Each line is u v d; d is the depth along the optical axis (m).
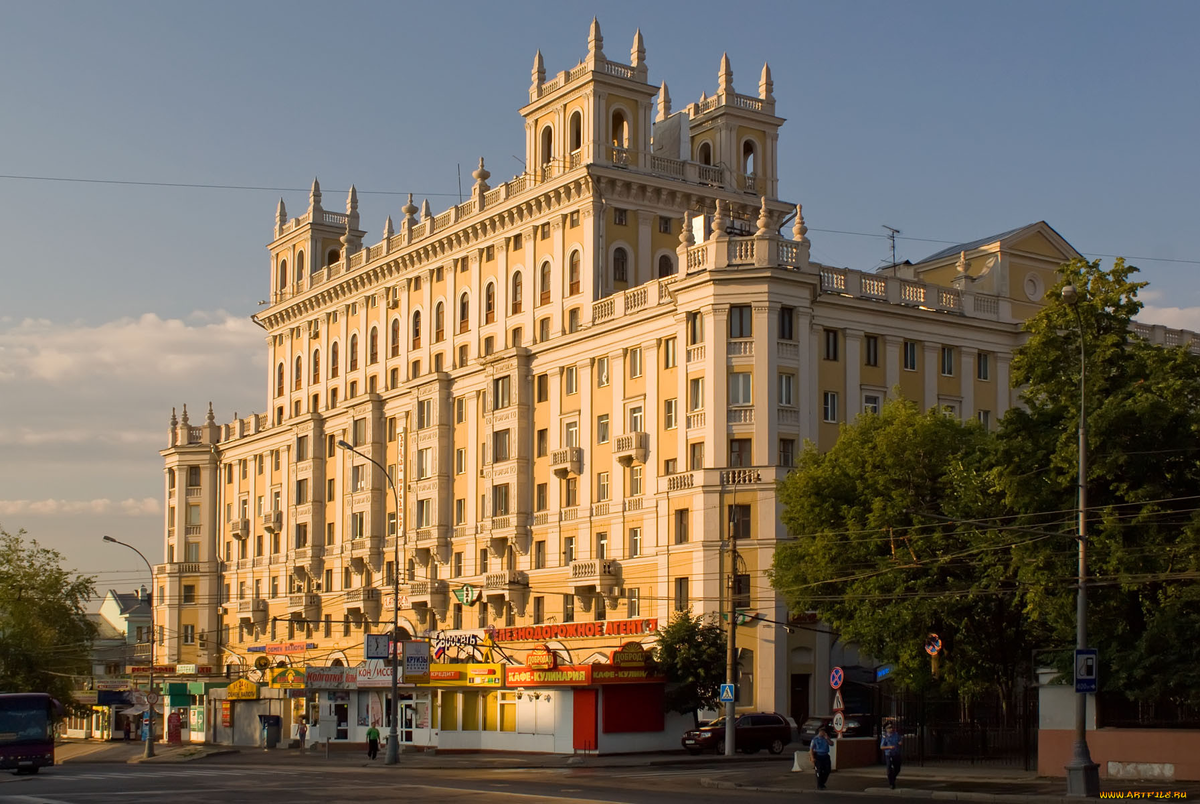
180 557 127.62
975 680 53.50
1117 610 43.00
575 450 81.88
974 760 52.56
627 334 79.06
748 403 72.12
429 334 97.50
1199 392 43.12
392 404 100.06
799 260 74.56
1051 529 43.75
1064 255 87.56
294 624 111.81
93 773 58.53
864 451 56.22
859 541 54.75
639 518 77.19
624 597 77.88
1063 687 44.41
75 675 102.69
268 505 117.44
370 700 87.19
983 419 81.81
